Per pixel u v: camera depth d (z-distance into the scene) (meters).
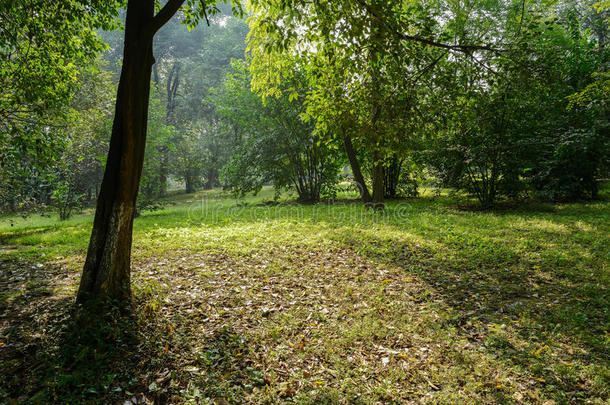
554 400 2.90
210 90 25.98
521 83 6.31
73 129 11.69
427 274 5.95
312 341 3.89
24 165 10.04
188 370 3.27
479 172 13.11
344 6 4.92
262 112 18.22
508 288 5.29
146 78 4.20
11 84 7.54
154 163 17.06
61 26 7.20
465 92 6.71
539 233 8.20
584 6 21.78
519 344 3.76
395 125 6.06
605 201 12.70
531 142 12.16
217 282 5.61
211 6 7.25
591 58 13.63
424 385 3.16
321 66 6.65
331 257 7.09
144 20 4.12
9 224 14.48
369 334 4.02
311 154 18.44
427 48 6.52
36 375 3.05
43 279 5.64
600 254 6.38
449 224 9.82
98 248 4.14
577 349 3.61
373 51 5.46
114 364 3.27
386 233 8.95
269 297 5.05
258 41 9.51
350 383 3.18
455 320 4.36
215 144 33.25
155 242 8.45
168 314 4.29
